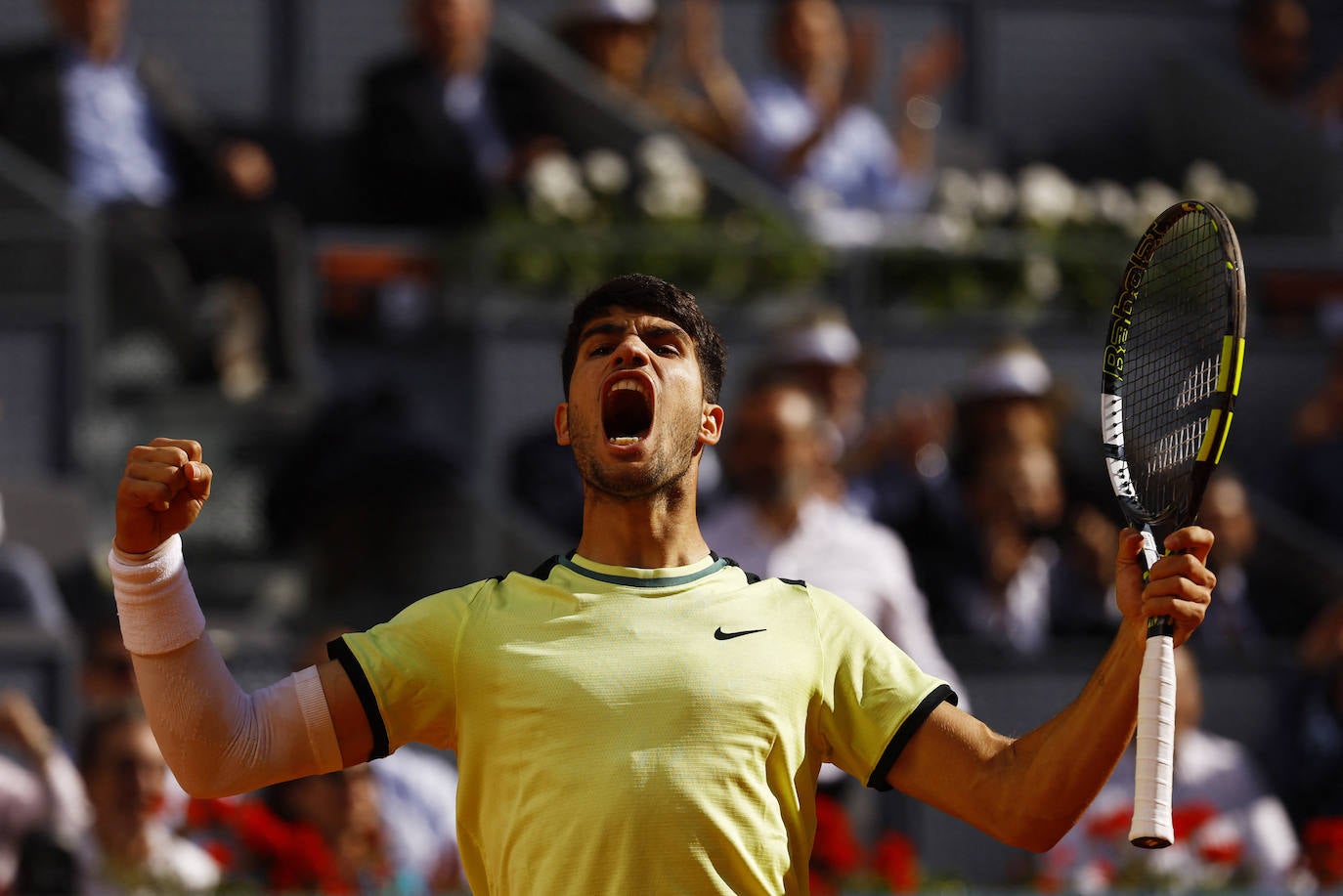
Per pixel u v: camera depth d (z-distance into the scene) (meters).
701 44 45.41
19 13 47.88
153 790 22.77
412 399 38.34
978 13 54.06
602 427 11.36
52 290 36.44
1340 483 38.56
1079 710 10.91
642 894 10.54
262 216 38.12
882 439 32.31
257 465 36.22
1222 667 32.69
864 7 53.41
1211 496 34.53
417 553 32.44
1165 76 54.25
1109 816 25.52
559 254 38.47
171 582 10.80
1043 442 32.72
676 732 10.71
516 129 42.81
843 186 44.28
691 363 11.60
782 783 10.90
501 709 10.91
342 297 38.97
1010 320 40.12
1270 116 50.44
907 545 31.81
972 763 11.05
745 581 11.45
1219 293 12.51
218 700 10.88
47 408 36.25
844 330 32.81
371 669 11.16
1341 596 36.25
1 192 36.44
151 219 37.72
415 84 41.62
